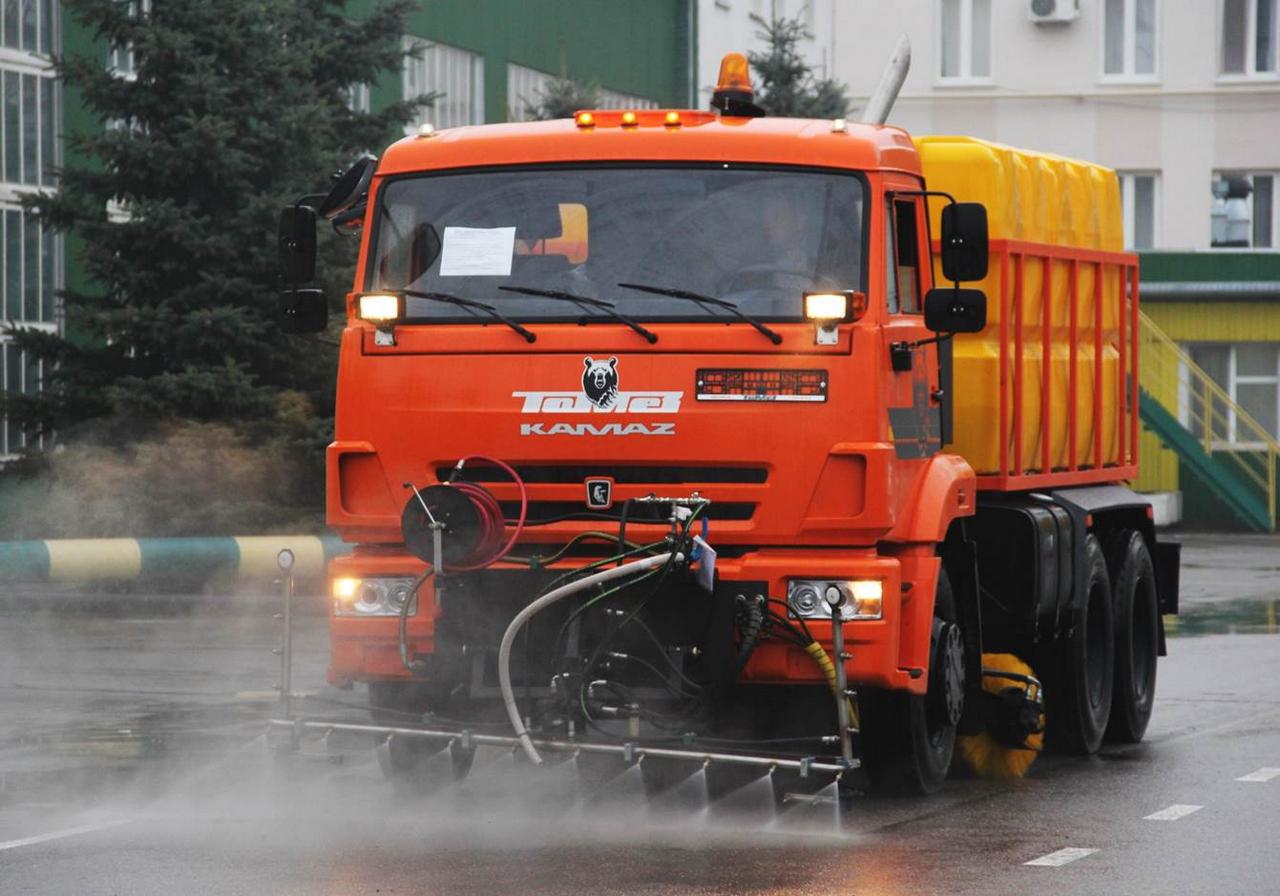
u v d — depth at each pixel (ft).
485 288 61.21
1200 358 263.70
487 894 48.83
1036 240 76.02
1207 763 74.54
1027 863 53.26
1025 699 71.51
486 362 60.34
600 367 59.67
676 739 57.98
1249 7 297.53
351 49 157.58
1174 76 298.76
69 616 123.54
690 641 58.54
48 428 149.69
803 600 58.65
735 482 59.16
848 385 58.75
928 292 62.49
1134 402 88.89
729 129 61.57
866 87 303.48
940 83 303.27
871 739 64.28
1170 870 52.44
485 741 58.34
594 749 57.47
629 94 238.89
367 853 54.08
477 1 206.08
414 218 62.49
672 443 59.11
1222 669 106.32
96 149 143.13
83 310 143.74
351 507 61.36
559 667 58.13
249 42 145.18
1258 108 297.33
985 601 71.82
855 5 304.71
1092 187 83.66
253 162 144.05
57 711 83.10
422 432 60.59
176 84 144.56
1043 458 76.33
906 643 61.41
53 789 64.64
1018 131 302.66
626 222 61.05
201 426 142.82
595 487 59.57
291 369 150.71
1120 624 81.56
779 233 60.49
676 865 52.65
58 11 169.99
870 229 60.39
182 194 146.00
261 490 146.92
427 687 62.64
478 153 62.44
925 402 63.93
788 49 216.13
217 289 144.46
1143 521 86.89
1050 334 77.05
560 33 222.48
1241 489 249.14
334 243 148.15
